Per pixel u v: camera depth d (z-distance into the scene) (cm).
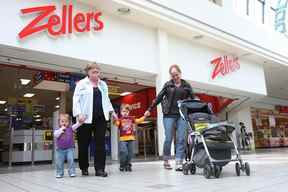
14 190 313
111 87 1059
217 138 377
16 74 1049
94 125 436
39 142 884
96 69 435
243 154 987
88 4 698
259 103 1797
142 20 793
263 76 1270
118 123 510
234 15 1038
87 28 682
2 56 631
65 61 682
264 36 1166
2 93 1384
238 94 1230
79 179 397
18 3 585
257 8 1205
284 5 1309
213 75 1016
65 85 923
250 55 1140
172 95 483
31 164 837
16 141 869
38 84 923
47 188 320
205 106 438
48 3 630
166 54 855
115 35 750
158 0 772
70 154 439
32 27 591
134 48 790
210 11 935
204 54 1005
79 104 422
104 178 400
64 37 645
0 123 1173
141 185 318
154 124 1274
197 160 393
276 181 317
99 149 427
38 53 616
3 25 562
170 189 283
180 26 841
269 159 676
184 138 475
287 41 1309
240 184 302
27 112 1486
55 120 852
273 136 1877
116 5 707
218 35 956
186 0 853
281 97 2008
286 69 1366
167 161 501
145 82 926
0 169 648
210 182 324
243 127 1506
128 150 513
